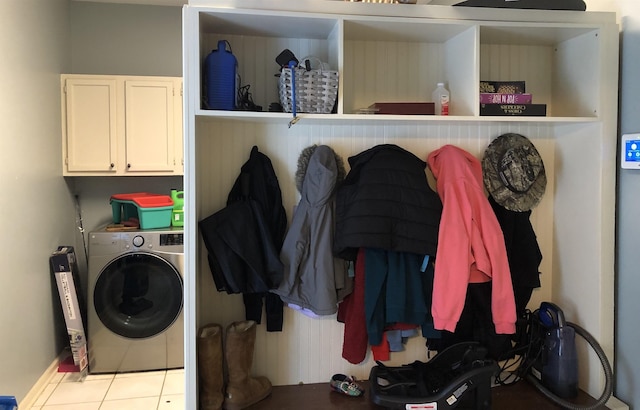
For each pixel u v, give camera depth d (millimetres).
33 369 2689
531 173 2170
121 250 2969
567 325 2070
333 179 1938
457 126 2184
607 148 1984
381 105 1955
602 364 1965
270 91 2080
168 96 3283
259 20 1839
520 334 2178
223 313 2078
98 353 3006
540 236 2268
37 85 2795
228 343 1921
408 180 1941
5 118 2369
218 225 1882
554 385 2021
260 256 1899
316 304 1920
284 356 2123
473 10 1913
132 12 3531
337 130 2115
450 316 1851
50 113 3004
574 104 2123
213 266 1968
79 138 3219
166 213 3158
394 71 2162
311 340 2137
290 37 2078
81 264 3525
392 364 2172
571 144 2146
